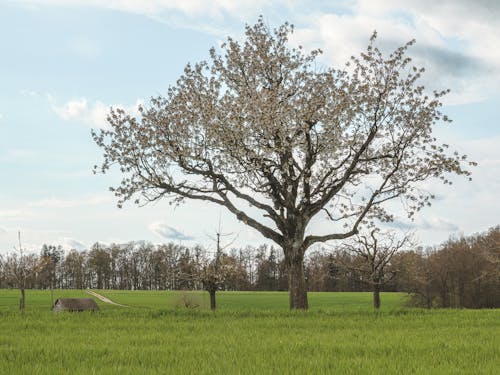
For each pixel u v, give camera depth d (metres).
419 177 30.23
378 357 12.48
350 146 30.66
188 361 11.70
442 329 18.81
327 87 31.02
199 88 32.19
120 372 10.57
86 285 175.38
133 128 30.11
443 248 91.12
